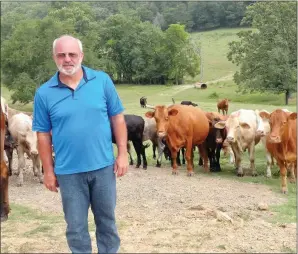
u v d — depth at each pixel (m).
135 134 14.94
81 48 5.34
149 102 57.44
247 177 13.91
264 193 11.66
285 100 57.47
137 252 6.84
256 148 19.30
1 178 5.61
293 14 58.41
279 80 56.50
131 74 104.06
